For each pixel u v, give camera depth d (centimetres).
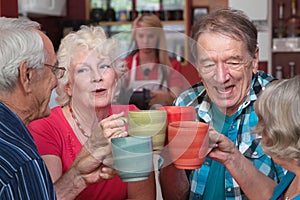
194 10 521
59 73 134
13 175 108
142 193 154
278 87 123
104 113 123
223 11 169
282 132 120
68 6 536
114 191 155
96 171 127
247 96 167
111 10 524
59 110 157
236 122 169
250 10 472
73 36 152
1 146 110
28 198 108
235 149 140
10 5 221
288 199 134
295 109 118
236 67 163
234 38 162
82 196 153
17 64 121
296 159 121
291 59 495
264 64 479
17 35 122
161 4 521
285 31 482
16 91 123
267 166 162
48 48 131
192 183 166
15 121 117
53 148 152
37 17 478
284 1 484
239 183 146
